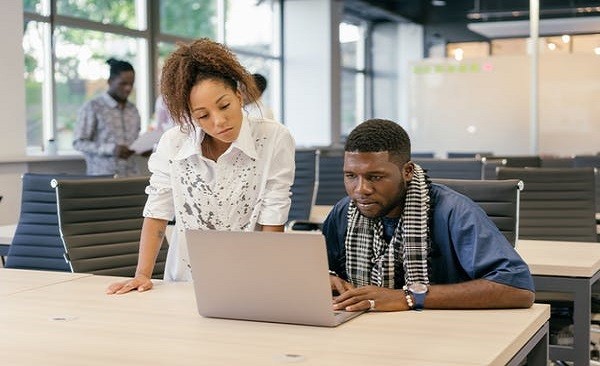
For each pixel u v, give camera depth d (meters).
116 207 3.61
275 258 2.06
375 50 11.32
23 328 2.09
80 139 6.54
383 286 2.37
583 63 9.45
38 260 3.89
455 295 2.22
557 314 3.55
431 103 10.09
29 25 7.18
